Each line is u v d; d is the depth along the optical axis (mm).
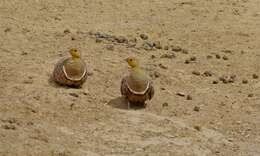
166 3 41875
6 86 26172
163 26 37281
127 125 24266
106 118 24609
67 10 38500
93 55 30938
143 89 25219
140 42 34062
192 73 30188
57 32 33969
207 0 43000
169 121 24922
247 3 43125
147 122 24656
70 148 22000
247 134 24812
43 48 31188
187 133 24203
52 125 23516
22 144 21750
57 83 26906
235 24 38719
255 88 29188
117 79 28250
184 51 33094
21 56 29750
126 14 38969
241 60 32719
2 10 37125
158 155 22312
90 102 25703
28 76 27328
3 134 22203
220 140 24109
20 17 36125
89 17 37688
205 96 27750
